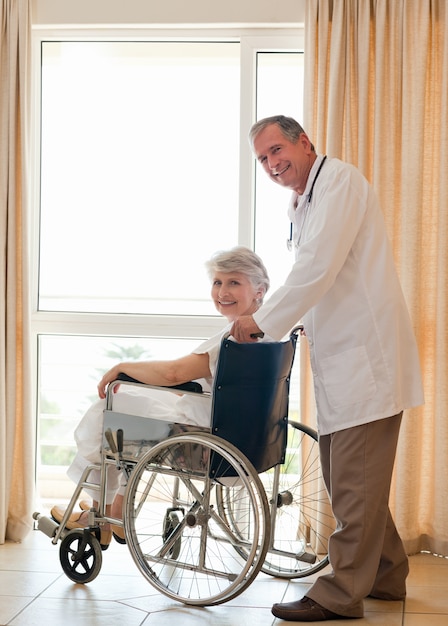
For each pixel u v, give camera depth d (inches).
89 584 111.3
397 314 99.6
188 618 98.4
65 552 111.0
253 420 102.3
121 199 157.0
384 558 105.3
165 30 140.3
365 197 99.2
